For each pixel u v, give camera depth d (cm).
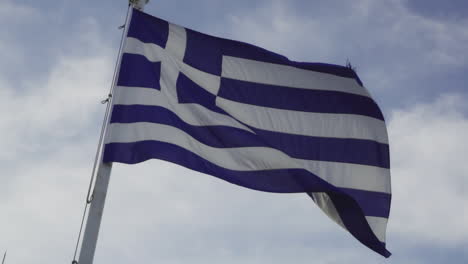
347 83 1170
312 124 1137
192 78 1072
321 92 1160
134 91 1001
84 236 869
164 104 1014
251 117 1108
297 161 1105
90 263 855
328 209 1121
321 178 1070
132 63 1026
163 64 1055
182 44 1090
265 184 1026
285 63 1161
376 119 1164
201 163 998
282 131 1117
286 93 1142
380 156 1148
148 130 974
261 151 1041
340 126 1148
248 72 1130
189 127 1021
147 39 1062
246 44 1144
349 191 1112
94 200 898
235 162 1027
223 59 1120
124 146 948
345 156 1131
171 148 978
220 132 1040
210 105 1066
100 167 926
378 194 1125
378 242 1094
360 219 1103
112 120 965
